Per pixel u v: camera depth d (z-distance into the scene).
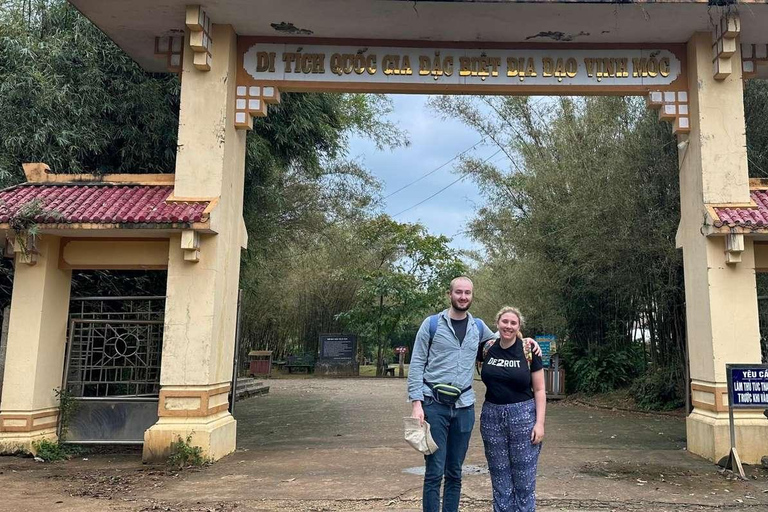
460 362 4.29
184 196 7.25
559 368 14.77
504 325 4.20
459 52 7.83
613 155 11.34
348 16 7.30
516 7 7.00
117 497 5.48
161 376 6.97
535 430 4.13
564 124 13.59
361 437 9.09
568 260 13.39
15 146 8.82
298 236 17.64
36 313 7.27
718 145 7.38
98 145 9.26
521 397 4.24
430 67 7.79
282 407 13.66
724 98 7.46
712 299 7.14
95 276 9.34
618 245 10.91
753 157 10.09
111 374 9.00
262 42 7.83
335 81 7.76
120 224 6.78
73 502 5.30
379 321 24.09
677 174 10.45
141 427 7.48
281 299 25.17
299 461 7.04
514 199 16.27
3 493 5.59
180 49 7.86
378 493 5.54
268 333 26.56
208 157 7.31
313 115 11.88
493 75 7.79
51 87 8.85
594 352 14.73
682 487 5.85
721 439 6.90
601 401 13.54
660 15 7.14
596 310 14.38
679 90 7.75
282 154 12.20
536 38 7.73
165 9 7.22
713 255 7.21
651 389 12.34
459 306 4.29
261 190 12.06
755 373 6.72
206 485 5.89
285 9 7.18
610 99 11.84
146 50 8.21
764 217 7.00
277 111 11.27
